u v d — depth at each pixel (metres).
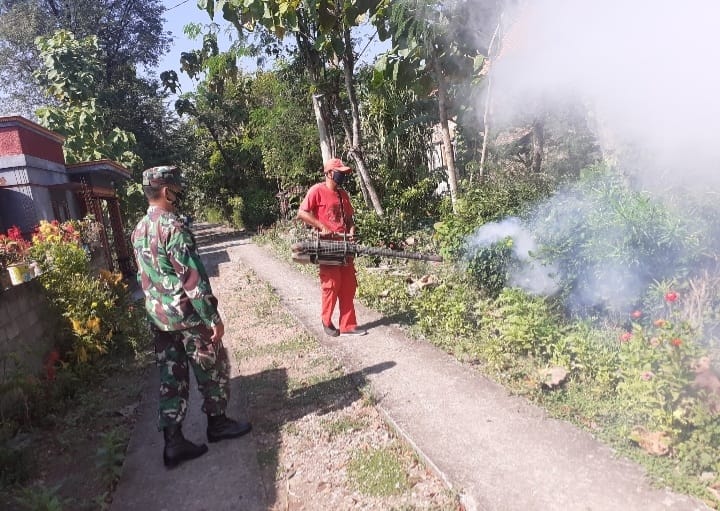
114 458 3.38
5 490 3.32
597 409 3.54
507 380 4.12
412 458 3.33
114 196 12.65
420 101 14.64
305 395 4.41
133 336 6.12
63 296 5.65
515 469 3.03
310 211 5.57
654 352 3.18
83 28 21.94
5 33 21.03
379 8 8.07
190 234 3.45
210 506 3.07
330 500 3.02
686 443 2.85
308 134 18.05
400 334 5.57
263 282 9.59
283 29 9.34
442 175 14.62
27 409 4.16
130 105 22.80
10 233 6.75
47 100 21.47
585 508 2.66
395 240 10.68
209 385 3.68
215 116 27.78
